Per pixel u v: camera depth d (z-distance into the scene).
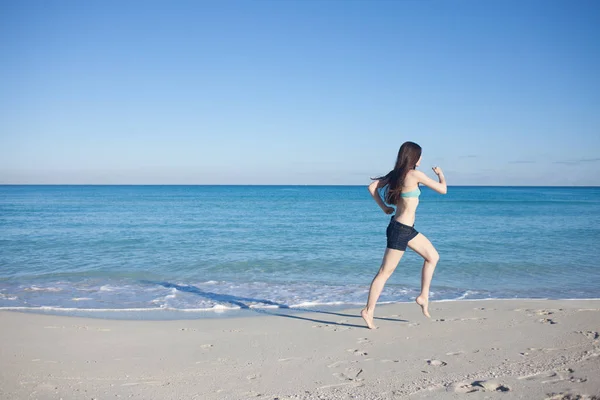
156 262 11.59
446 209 36.09
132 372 3.97
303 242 15.55
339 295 8.09
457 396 3.22
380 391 3.38
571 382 3.36
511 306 6.73
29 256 12.48
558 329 5.15
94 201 54.03
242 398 3.32
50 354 4.54
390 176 5.07
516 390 3.26
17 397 3.34
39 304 7.40
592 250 13.34
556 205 43.06
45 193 93.38
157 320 6.33
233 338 5.19
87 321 6.11
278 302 7.56
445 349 4.48
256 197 73.25
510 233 17.77
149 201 54.66
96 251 13.40
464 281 9.34
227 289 8.62
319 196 79.88
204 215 29.70
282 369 4.02
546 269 10.56
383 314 6.32
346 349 4.62
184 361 4.30
